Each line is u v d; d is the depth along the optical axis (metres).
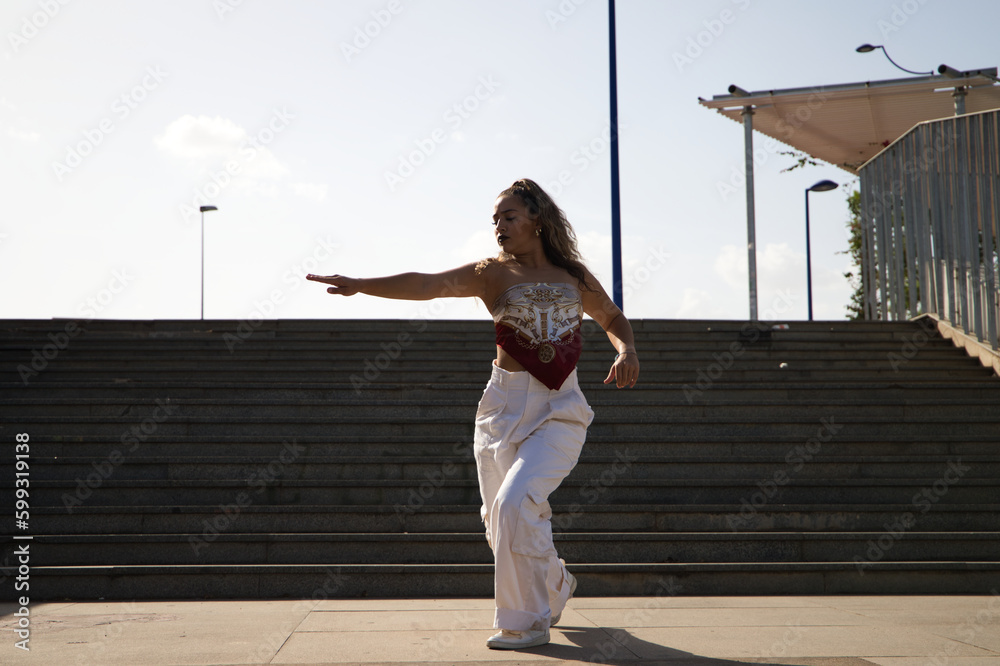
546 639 3.04
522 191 3.29
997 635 3.31
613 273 14.09
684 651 2.96
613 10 14.45
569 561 4.86
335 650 2.98
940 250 10.28
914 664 2.74
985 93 12.04
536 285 3.20
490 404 3.22
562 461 3.10
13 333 9.45
